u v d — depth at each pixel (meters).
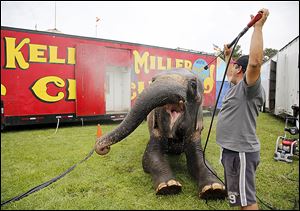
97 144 3.11
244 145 2.51
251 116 2.53
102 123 9.37
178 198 3.24
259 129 7.16
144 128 7.81
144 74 9.27
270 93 9.44
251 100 2.49
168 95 3.09
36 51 7.66
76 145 5.95
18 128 8.23
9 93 7.42
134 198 3.29
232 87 2.69
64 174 4.07
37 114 7.78
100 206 3.09
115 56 8.72
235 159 2.56
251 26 2.43
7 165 4.54
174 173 4.03
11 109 7.46
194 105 3.75
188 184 3.63
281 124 7.94
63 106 8.13
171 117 3.57
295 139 4.91
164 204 3.11
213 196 3.16
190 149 3.85
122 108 9.88
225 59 3.14
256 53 2.25
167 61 9.60
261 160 4.68
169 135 3.61
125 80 9.58
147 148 3.89
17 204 3.14
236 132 2.53
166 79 3.34
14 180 3.88
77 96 8.22
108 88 9.61
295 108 6.57
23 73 7.55
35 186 3.67
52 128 8.25
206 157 4.80
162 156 3.72
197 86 3.79
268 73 9.76
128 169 4.30
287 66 7.84
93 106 8.48
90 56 8.29
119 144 5.90
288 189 3.49
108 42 8.57
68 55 8.09
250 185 2.50
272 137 6.29
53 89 7.96
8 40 7.32
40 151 5.43
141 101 3.03
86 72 8.29
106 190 3.52
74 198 3.31
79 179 3.88
